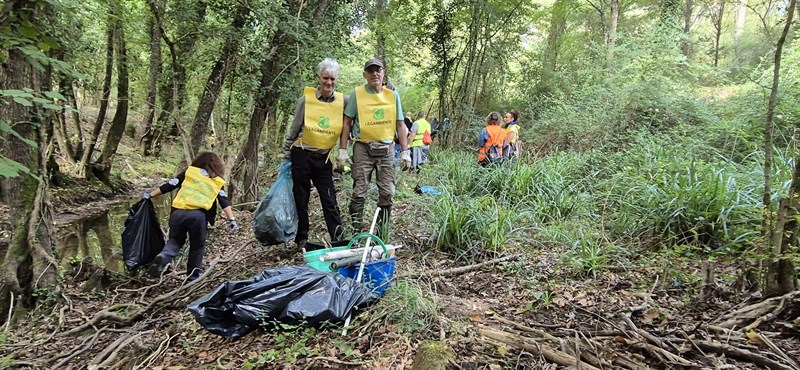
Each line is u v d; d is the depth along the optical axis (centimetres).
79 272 484
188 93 816
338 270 345
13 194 417
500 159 796
